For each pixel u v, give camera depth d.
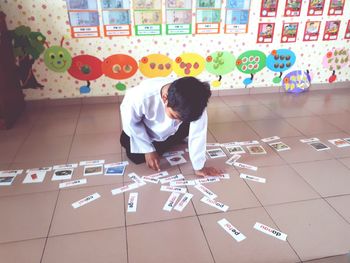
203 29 2.68
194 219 1.39
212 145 2.05
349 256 1.14
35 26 2.43
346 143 2.08
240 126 2.36
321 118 2.50
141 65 2.74
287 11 2.74
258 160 1.87
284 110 2.67
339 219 1.39
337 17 2.85
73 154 1.95
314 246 1.25
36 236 1.31
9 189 1.61
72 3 2.39
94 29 2.52
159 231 1.33
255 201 1.51
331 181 1.67
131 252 1.22
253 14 2.70
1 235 1.32
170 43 2.69
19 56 2.50
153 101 1.41
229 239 1.28
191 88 1.05
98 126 2.36
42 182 1.66
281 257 1.20
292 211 1.44
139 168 1.78
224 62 2.87
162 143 1.81
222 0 2.58
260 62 2.94
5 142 2.11
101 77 2.73
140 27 2.57
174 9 2.55
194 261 1.18
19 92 2.55
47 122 2.43
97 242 1.27
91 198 1.53
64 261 1.19
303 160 1.87
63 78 2.67
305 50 2.96
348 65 3.12
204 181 1.66
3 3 2.31
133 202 1.50
